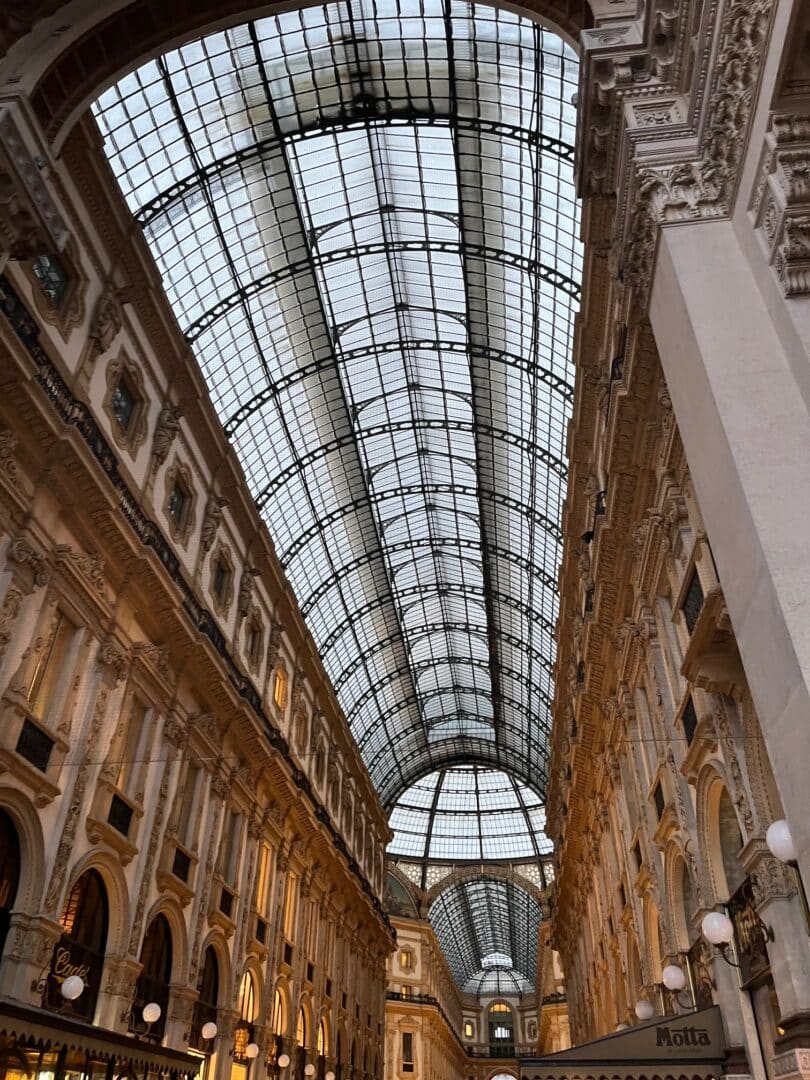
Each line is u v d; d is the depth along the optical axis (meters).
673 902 14.91
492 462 33.25
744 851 9.64
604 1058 11.62
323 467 32.03
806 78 5.70
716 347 6.03
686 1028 11.57
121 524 15.20
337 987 31.95
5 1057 11.19
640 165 7.35
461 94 19.86
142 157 19.30
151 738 16.89
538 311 24.89
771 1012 10.74
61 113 10.83
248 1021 21.55
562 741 33.47
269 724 24.23
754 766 9.75
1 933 11.76
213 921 19.09
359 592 41.00
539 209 21.86
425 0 18.03
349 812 37.47
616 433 14.00
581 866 33.12
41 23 10.36
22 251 10.14
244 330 24.98
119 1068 13.55
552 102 19.19
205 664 19.03
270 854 24.86
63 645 14.16
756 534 5.16
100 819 14.24
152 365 18.38
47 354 13.70
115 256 16.55
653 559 14.58
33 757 12.55
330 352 27.72
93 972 13.97
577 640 24.30
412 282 26.44
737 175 6.55
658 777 15.53
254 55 18.77
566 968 45.44
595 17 8.68
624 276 8.09
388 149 22.09
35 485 13.25
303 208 22.97
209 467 21.62
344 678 44.06
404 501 37.19
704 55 6.89
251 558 24.67
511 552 38.16
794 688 4.66
